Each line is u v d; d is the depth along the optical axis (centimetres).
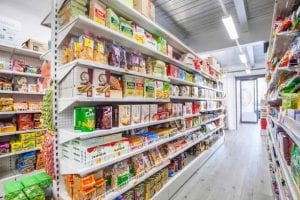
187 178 324
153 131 257
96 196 156
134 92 201
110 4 177
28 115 323
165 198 247
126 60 196
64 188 165
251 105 1248
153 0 383
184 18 465
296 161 119
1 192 281
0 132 288
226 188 298
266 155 484
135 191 200
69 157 164
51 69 167
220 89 641
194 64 358
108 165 168
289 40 173
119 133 188
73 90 147
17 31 306
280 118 167
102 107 163
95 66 156
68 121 171
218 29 535
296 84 155
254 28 491
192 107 371
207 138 484
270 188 298
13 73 304
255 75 1130
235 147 578
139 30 210
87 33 164
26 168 317
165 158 258
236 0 353
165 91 257
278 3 179
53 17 166
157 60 247
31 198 147
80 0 156
